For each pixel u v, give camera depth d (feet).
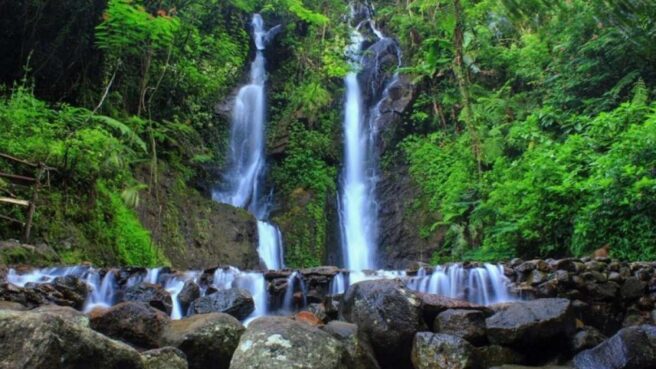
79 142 23.94
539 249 24.32
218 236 33.37
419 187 40.42
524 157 29.32
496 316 11.84
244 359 8.48
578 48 31.81
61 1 27.76
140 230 26.86
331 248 39.40
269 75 47.42
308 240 38.17
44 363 6.55
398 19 48.52
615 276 16.31
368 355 10.50
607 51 29.60
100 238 23.84
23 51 27.61
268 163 43.27
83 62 30.09
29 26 27.63
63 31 28.07
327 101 45.03
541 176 24.31
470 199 32.35
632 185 20.84
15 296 12.91
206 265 31.01
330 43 47.44
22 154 22.25
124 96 33.60
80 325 7.32
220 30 41.91
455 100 40.47
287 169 42.14
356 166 44.50
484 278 16.74
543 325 11.43
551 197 23.82
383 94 46.70
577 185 22.27
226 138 42.01
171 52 34.65
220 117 42.11
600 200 21.17
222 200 39.91
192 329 10.04
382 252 39.47
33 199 20.30
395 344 11.19
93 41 29.68
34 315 6.86
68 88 29.94
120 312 10.55
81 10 28.27
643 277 16.47
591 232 21.50
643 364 10.05
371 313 11.48
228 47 40.83
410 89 45.39
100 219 24.40
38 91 28.91
